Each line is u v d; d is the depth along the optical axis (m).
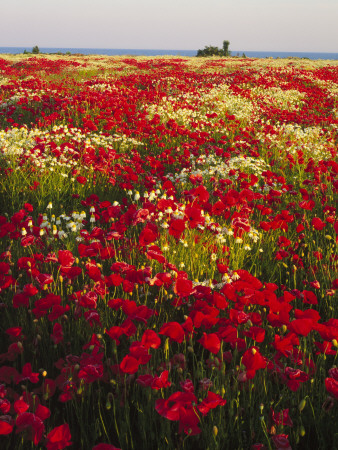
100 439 2.08
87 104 10.27
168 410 1.65
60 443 1.66
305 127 10.77
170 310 2.91
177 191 5.83
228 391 2.11
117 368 2.14
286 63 32.69
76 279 3.16
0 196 5.00
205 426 1.99
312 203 4.04
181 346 2.64
